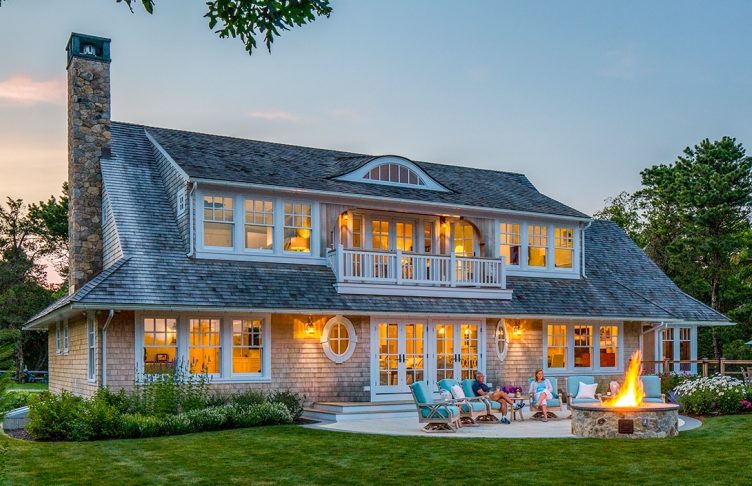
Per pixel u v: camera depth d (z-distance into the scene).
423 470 12.64
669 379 26.28
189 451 14.62
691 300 30.97
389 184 25.38
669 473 12.27
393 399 23.00
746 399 21.69
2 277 50.56
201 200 21.30
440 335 24.14
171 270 20.33
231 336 20.86
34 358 52.78
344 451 14.58
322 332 22.12
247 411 18.80
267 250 22.19
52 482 11.87
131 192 22.72
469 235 26.66
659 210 49.84
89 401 18.30
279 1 10.34
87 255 23.36
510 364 25.53
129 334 19.52
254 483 11.79
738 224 43.34
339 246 22.36
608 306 27.09
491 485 11.48
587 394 21.47
